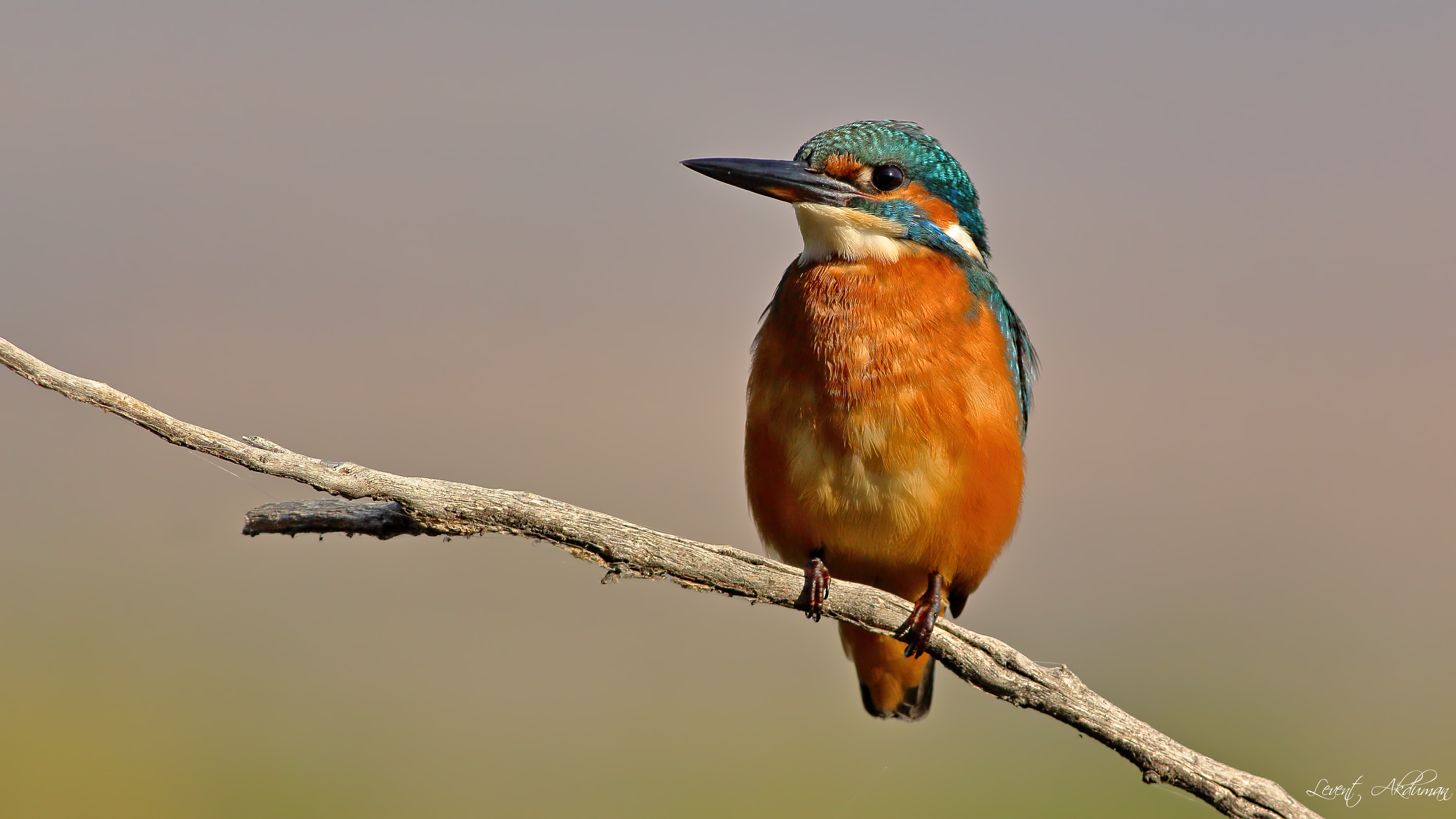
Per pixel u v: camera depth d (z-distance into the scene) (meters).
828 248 11.03
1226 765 8.48
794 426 10.53
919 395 10.27
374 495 8.20
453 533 8.52
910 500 10.34
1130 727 8.67
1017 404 11.02
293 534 8.77
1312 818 8.23
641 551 8.83
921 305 10.52
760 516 11.27
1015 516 11.12
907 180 11.19
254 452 8.02
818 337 10.52
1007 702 9.09
